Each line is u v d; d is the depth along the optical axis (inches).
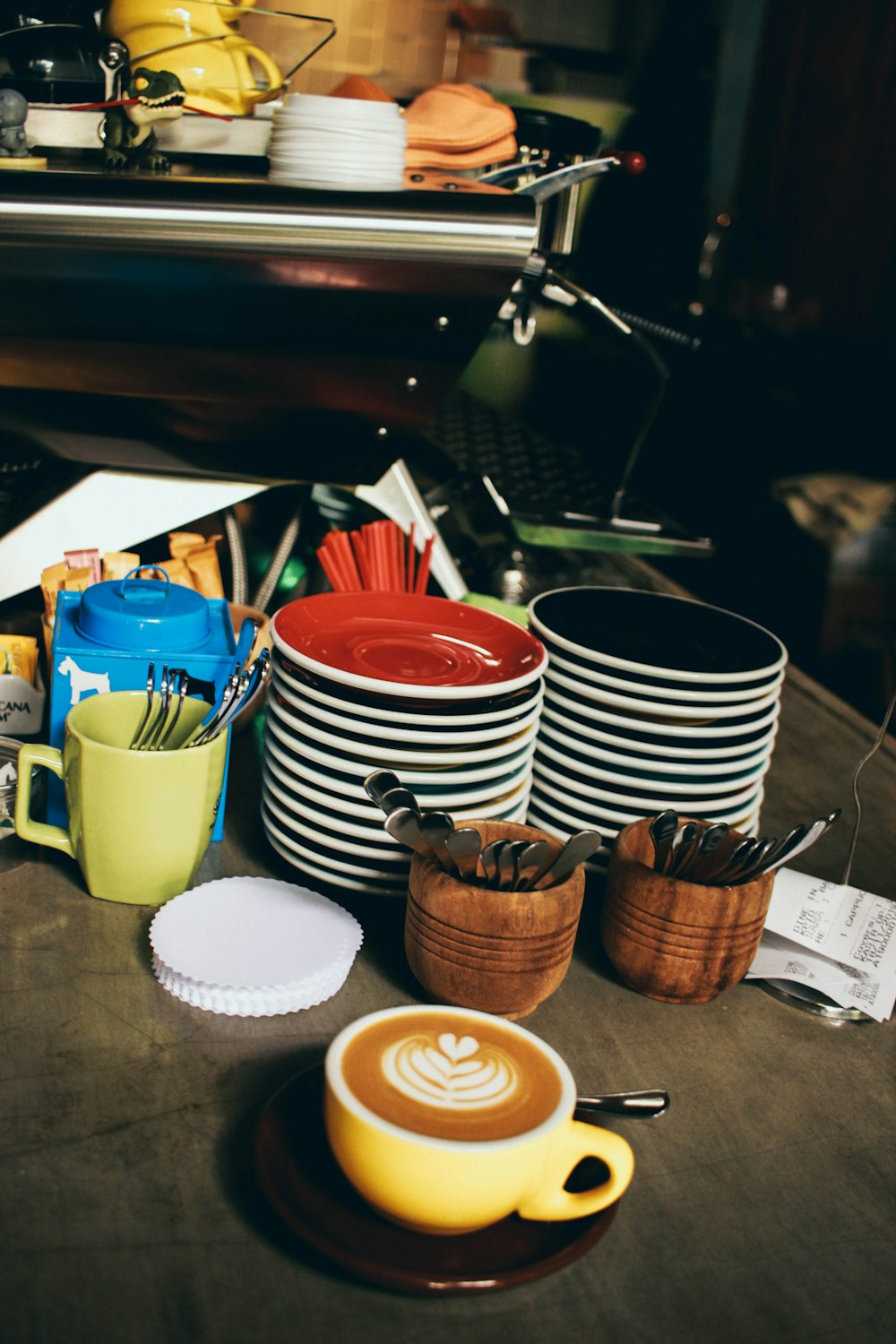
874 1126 25.8
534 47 63.0
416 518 40.5
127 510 37.0
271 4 57.7
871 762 44.7
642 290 68.8
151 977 27.2
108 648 30.4
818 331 64.6
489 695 27.6
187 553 37.5
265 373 35.5
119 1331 18.7
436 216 34.6
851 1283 21.4
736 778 31.2
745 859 27.2
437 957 25.2
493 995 25.1
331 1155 21.4
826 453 62.4
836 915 31.1
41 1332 18.5
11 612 38.0
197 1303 19.3
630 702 29.9
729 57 64.3
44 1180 21.4
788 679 52.6
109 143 35.4
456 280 35.3
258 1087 24.2
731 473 66.8
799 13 62.4
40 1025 25.2
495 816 29.0
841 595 61.6
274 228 33.4
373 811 28.0
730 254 68.8
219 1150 22.6
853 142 61.5
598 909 32.3
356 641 31.2
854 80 60.9
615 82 64.6
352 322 35.3
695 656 31.8
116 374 34.5
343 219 33.9
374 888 28.9
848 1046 28.5
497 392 70.6
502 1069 20.9
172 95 34.6
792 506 63.2
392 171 35.7
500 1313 19.8
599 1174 21.8
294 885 29.7
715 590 67.1
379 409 37.4
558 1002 28.2
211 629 32.4
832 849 37.4
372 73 61.3
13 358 33.6
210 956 26.5
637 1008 28.5
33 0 38.8
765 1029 28.7
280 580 43.8
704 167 66.9
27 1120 22.7
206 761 28.1
